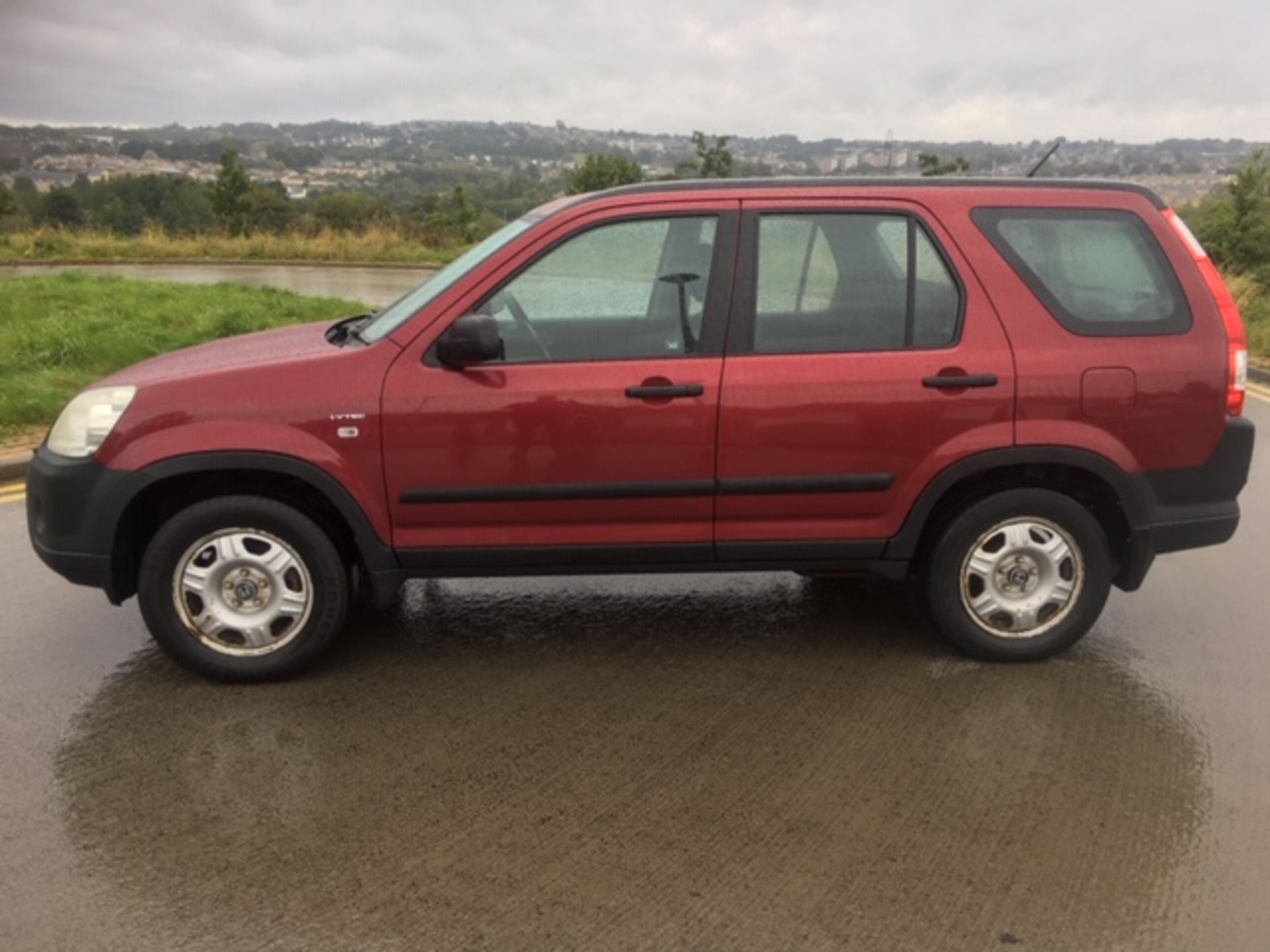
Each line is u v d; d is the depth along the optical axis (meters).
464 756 3.65
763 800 3.38
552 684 4.21
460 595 5.18
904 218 4.11
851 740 3.77
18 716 3.95
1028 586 4.32
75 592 5.18
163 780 3.50
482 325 3.83
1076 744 3.74
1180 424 4.15
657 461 4.05
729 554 4.21
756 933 2.75
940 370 4.05
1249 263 20.30
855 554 4.22
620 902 2.88
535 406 3.97
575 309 4.06
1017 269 4.11
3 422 8.20
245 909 2.85
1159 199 4.25
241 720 3.91
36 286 15.47
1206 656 4.50
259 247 25.72
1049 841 3.15
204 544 4.07
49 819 3.28
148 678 4.28
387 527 4.06
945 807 3.34
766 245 4.07
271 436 3.93
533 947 2.70
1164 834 3.19
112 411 4.00
